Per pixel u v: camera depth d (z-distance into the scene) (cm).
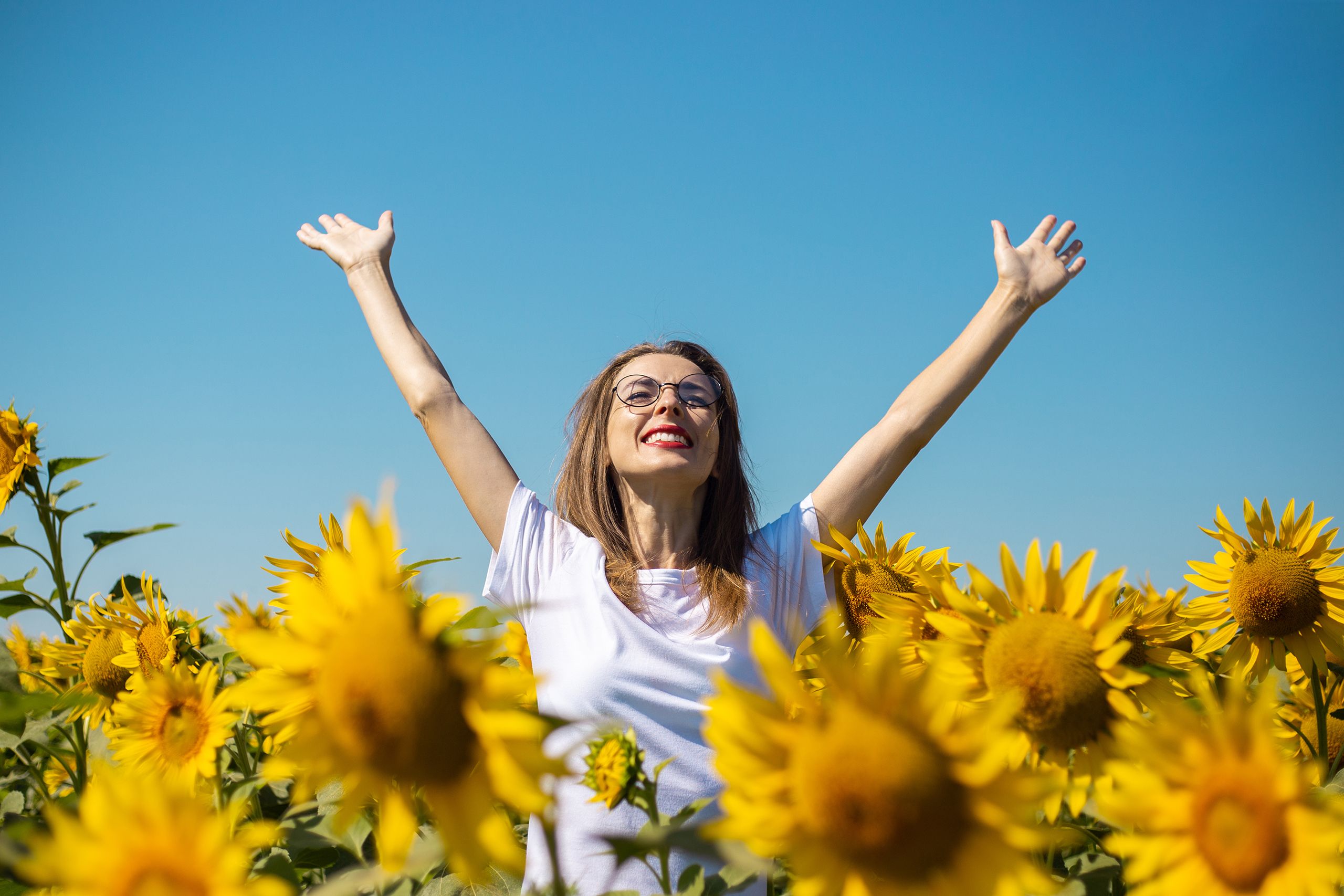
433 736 94
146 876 98
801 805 93
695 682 258
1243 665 279
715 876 148
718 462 319
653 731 249
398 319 323
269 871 153
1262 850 111
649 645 262
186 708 201
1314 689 248
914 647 193
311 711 97
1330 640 272
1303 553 281
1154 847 115
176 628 287
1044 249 313
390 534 99
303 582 100
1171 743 117
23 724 243
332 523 274
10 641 359
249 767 234
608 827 229
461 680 95
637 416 307
